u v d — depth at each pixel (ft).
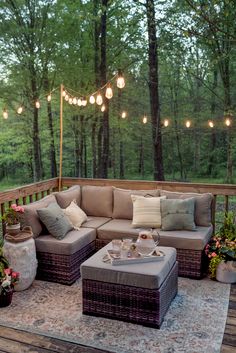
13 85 28.22
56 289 10.75
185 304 9.62
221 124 31.40
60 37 27.58
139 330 8.33
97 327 8.48
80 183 16.78
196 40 27.04
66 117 30.27
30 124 31.24
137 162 40.68
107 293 8.81
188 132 35.09
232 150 31.48
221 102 33.04
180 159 39.70
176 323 8.61
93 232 12.68
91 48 29.30
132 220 13.89
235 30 20.57
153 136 28.43
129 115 34.17
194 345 7.68
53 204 12.58
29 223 11.45
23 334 8.14
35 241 11.34
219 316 8.95
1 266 9.75
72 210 13.28
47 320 8.80
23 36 27.14
